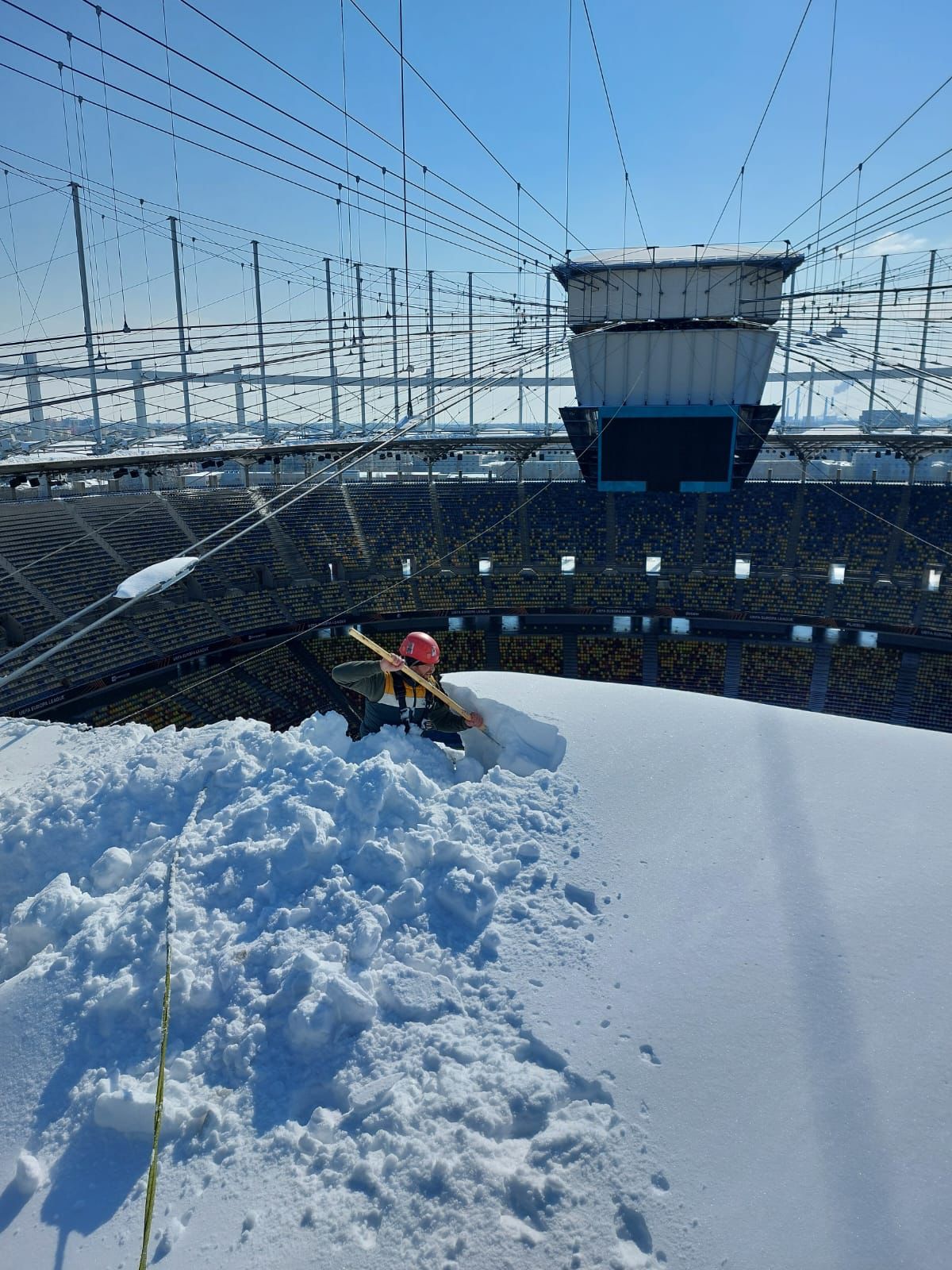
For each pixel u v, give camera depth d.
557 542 59.78
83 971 4.67
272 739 6.59
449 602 56.44
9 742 10.46
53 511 49.81
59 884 5.43
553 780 6.26
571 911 4.97
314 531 58.34
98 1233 3.36
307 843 5.27
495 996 4.41
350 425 52.16
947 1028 3.92
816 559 56.09
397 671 7.13
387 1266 3.11
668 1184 3.39
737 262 38.44
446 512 61.78
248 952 4.65
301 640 52.25
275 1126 3.78
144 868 5.65
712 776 6.05
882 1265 2.98
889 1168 3.33
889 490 58.78
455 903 4.98
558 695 7.43
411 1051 4.08
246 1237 3.26
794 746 6.35
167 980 4.43
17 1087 4.12
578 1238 3.21
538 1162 3.51
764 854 5.20
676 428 44.19
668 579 57.00
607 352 42.19
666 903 4.95
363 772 5.84
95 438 43.94
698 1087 3.79
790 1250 3.08
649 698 7.32
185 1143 3.73
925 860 4.99
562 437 58.75
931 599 52.28
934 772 5.91
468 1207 3.32
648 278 39.62
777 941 4.54
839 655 52.19
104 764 7.28
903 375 38.53
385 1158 3.55
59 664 40.94
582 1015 4.25
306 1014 4.11
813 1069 3.80
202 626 48.41
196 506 55.91
